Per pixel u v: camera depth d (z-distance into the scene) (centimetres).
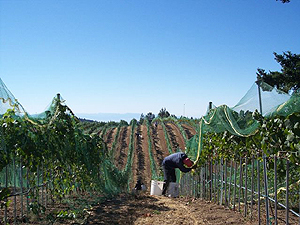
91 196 969
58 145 740
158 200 1032
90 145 983
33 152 623
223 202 911
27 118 627
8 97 559
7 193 545
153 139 4141
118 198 1078
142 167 2914
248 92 671
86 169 938
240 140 840
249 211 762
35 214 635
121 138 4291
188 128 4666
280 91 609
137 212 805
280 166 646
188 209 852
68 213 686
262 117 637
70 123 798
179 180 1597
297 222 645
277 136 596
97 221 699
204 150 1054
